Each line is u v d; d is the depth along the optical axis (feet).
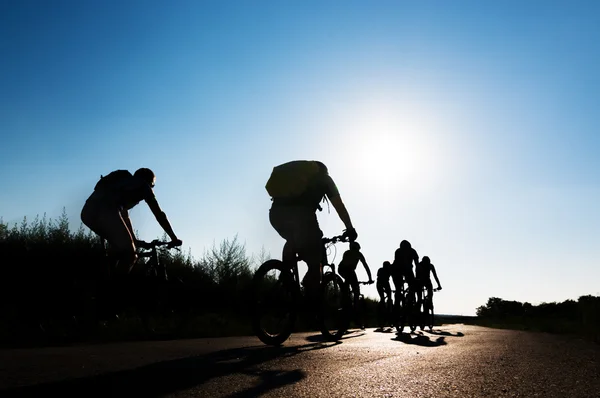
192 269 42.60
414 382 10.74
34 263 30.25
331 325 23.95
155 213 21.39
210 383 10.16
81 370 11.50
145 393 9.15
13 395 8.80
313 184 20.03
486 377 11.53
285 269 20.27
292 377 11.05
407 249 40.63
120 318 27.94
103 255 21.74
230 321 36.24
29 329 23.24
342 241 21.33
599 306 44.37
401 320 39.86
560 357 15.93
